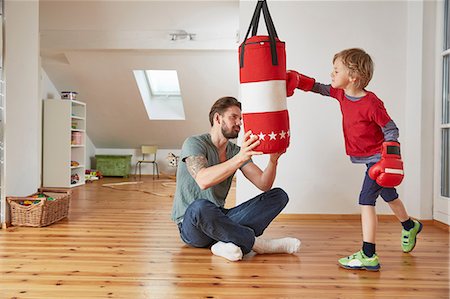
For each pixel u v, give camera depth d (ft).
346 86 7.00
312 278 6.19
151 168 27.84
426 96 10.62
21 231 9.30
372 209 6.77
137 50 18.93
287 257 7.32
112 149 27.91
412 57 11.03
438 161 10.43
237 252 6.95
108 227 9.86
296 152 11.27
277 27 11.36
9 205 9.84
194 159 6.96
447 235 9.34
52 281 5.90
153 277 6.13
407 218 7.70
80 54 19.97
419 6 10.73
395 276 6.34
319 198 11.29
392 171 6.51
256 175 7.59
